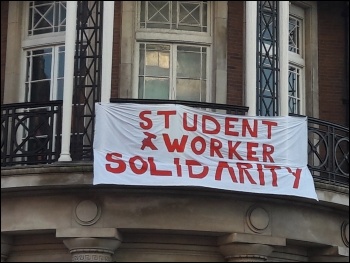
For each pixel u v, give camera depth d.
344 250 18.02
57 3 19.03
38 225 16.45
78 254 16.12
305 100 19.84
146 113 16.34
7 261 17.11
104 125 16.19
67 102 16.56
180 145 16.27
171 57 18.61
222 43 18.59
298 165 16.92
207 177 16.19
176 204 16.48
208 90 18.56
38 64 18.91
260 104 17.34
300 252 18.12
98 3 17.20
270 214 17.02
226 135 16.58
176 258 16.84
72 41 16.81
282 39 17.84
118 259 16.69
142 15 18.67
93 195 16.39
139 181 15.91
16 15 19.05
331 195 17.45
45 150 16.98
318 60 20.05
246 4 17.64
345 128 18.25
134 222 16.30
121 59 18.23
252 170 16.50
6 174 16.41
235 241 16.50
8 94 18.73
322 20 20.30
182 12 18.83
